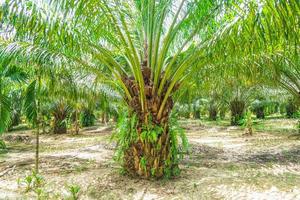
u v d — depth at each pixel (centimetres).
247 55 459
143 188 486
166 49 499
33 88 644
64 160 764
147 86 513
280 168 612
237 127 1733
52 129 1620
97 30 436
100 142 1162
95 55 496
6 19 372
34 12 383
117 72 530
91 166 677
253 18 312
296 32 287
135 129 527
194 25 492
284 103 1866
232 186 479
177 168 552
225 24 399
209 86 645
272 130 1498
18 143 1263
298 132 1298
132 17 507
